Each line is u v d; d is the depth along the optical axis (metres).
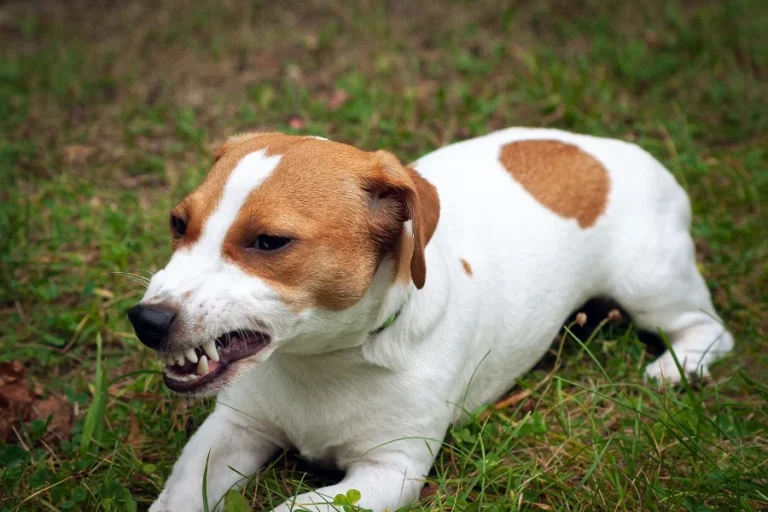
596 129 1.20
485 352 0.80
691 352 0.89
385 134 1.18
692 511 0.73
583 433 0.82
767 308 0.96
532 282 0.83
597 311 0.93
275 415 0.76
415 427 0.75
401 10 1.55
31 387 0.86
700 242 1.04
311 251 0.67
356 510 0.70
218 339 0.66
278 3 1.58
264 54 1.41
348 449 0.76
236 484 0.76
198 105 1.28
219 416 0.78
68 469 0.76
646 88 1.31
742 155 1.15
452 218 0.80
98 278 0.98
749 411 0.84
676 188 0.92
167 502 0.73
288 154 0.69
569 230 0.85
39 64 1.37
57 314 0.93
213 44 1.44
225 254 0.66
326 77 1.34
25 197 1.07
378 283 0.70
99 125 1.23
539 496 0.76
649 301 0.89
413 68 1.35
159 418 0.82
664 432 0.80
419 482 0.75
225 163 0.69
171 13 1.56
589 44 1.42
